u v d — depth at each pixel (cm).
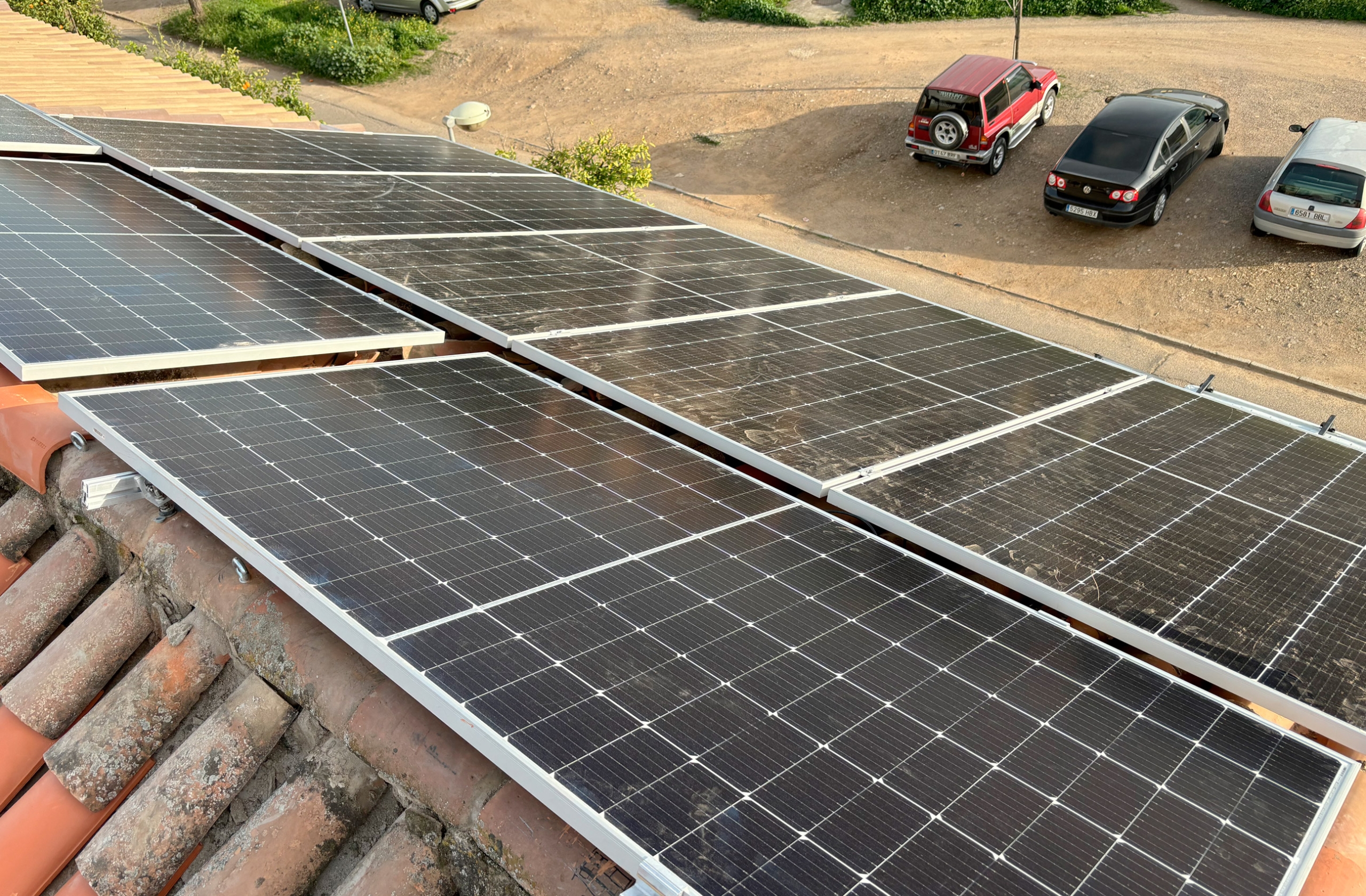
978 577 616
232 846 451
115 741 507
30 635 589
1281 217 2167
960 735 404
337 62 4041
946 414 780
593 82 3816
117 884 459
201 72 2634
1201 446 772
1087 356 1005
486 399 691
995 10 3853
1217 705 451
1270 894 335
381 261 919
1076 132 2830
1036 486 666
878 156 2983
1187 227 2380
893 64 3475
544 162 2309
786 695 412
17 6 3253
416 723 440
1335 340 2012
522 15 4494
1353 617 535
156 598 564
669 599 473
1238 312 2134
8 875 486
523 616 437
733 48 3878
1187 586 552
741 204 2911
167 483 492
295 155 1303
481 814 403
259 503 488
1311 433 834
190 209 1001
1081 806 370
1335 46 3112
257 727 488
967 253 2517
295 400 619
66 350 602
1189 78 2988
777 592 499
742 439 676
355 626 407
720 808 339
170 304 726
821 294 1104
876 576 533
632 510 565
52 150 1066
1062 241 2470
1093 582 546
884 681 435
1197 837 361
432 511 518
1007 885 325
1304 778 405
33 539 644
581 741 363
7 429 616
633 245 1170
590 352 792
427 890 423
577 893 372
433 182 1292
